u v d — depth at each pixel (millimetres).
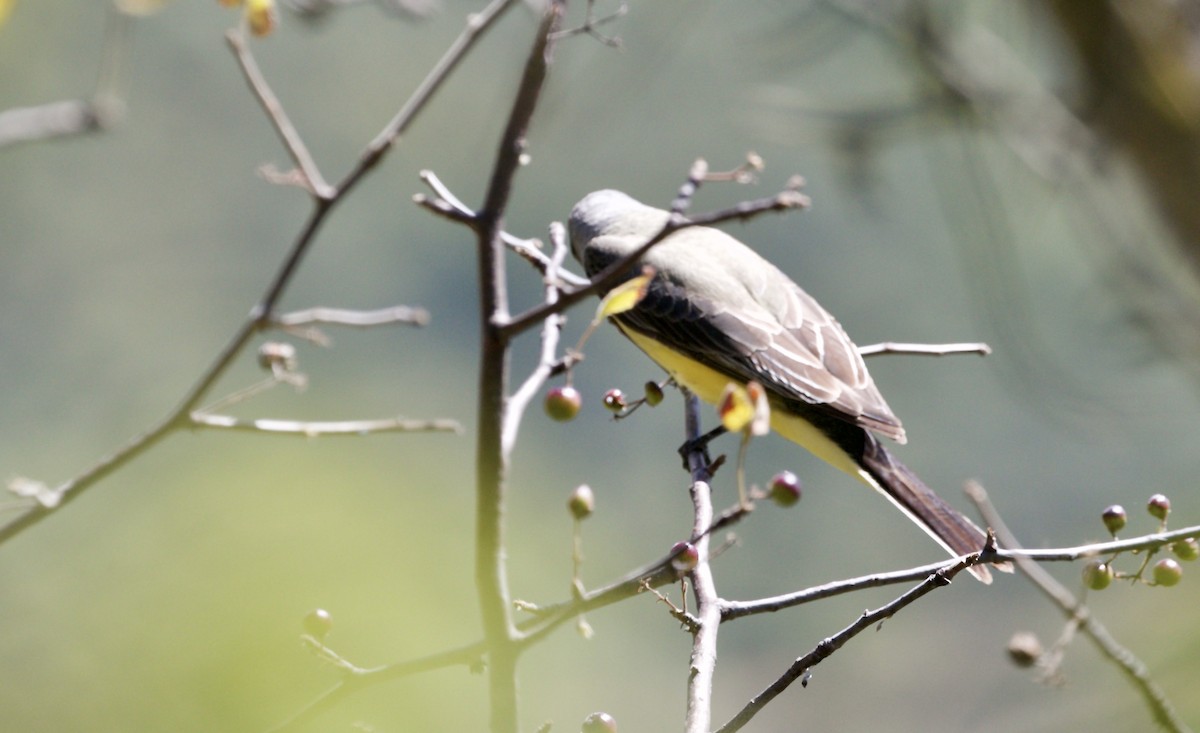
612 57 10859
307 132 27875
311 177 6984
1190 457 16219
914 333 26188
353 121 27750
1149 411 10383
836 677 24938
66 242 26172
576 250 9688
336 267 28281
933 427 26172
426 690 4637
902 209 23781
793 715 24703
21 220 25953
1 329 25125
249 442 6344
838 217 26016
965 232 10258
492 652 4730
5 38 20750
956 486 25531
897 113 10297
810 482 27578
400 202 28031
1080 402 10273
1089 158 9883
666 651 22172
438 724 4582
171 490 5164
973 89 10102
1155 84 8406
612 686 21781
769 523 27297
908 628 25328
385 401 26250
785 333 8391
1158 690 5734
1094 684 8602
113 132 8836
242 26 6762
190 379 26031
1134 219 10180
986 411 25922
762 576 27062
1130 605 8086
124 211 26812
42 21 21297
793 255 26172
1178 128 8430
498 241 4883
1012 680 23625
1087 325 10836
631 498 26891
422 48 27125
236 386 25875
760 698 4594
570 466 27094
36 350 25188
